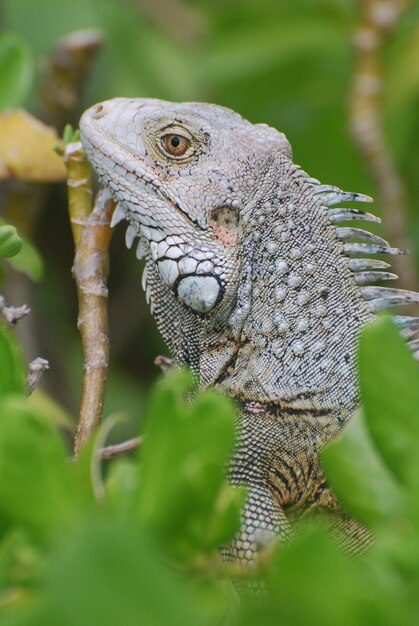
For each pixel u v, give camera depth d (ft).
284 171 31.50
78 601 12.04
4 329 18.70
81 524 13.78
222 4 56.85
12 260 30.68
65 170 33.14
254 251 30.71
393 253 31.19
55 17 53.52
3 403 15.28
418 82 48.80
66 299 61.05
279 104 52.70
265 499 28.43
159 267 31.27
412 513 15.84
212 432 15.11
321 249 30.96
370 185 50.57
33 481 14.84
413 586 14.02
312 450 29.07
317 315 30.19
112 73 53.83
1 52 34.99
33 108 48.96
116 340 60.70
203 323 30.86
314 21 51.21
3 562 14.46
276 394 29.48
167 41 54.19
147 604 12.18
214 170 31.07
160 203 31.01
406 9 46.44
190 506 14.93
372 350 16.42
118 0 54.39
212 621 14.43
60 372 53.72
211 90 53.01
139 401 57.62
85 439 26.32
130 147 31.19
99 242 28.96
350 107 46.24
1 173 32.68
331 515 28.71
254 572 16.28
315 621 13.05
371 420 16.47
